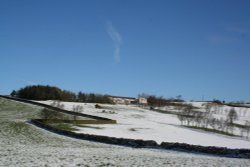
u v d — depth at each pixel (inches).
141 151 1461.6
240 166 1052.5
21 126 2518.5
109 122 3179.1
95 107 5088.6
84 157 1143.0
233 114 5442.9
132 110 5211.6
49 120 2920.8
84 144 1708.9
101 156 1196.5
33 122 2849.4
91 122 3041.3
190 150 1454.2
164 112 5467.5
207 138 2706.7
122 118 3924.7
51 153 1239.5
